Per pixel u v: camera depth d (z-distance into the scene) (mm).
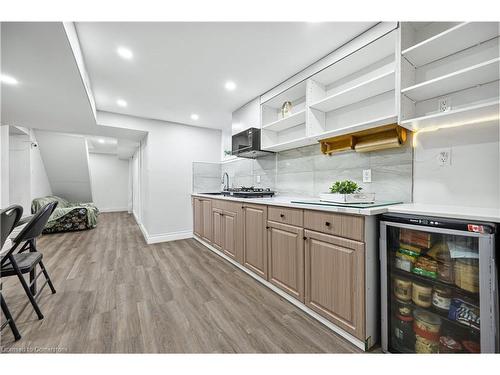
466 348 1100
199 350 1300
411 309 1295
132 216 7324
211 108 3301
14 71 1730
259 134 2838
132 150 6441
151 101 3004
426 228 1118
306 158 2514
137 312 1695
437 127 1486
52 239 4129
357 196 1565
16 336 1370
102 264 2773
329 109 2191
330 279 1479
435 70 1513
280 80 2443
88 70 2174
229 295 1960
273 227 1999
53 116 2840
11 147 4305
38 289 2068
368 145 1772
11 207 1274
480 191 1335
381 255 1312
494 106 1077
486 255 944
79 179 6395
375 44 1646
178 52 1914
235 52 1930
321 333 1457
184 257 3041
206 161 4406
